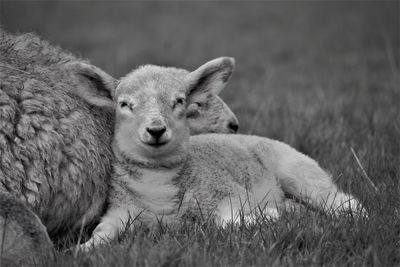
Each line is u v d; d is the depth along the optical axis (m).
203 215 15.05
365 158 18.55
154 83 15.28
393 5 67.56
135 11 71.12
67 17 65.50
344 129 21.69
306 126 22.48
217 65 16.17
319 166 17.59
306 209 15.23
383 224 13.37
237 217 14.32
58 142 13.40
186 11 71.56
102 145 14.67
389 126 21.36
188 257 11.90
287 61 45.78
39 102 13.47
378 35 51.53
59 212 13.68
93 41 53.44
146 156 14.80
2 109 13.04
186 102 15.84
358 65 40.69
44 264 11.81
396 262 12.28
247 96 30.81
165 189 14.89
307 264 12.01
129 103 15.01
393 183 16.16
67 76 14.69
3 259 11.77
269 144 17.56
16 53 14.36
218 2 76.50
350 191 16.52
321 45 50.75
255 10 71.06
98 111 15.17
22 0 69.62
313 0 75.12
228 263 11.94
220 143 16.70
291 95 30.80
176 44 50.41
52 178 13.33
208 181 15.35
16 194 12.91
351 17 62.72
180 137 15.11
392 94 28.02
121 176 14.87
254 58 46.66
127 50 47.00
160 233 13.98
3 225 11.74
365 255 12.16
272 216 14.27
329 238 12.95
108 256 11.99
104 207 14.80
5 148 12.90
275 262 11.78
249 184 16.34
